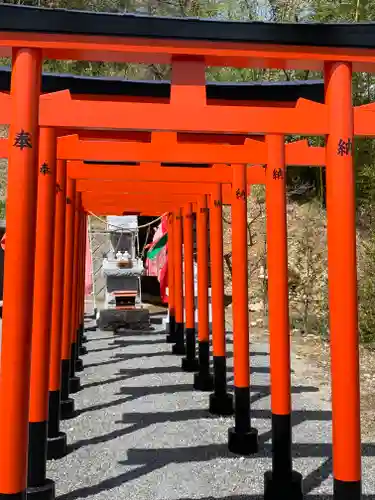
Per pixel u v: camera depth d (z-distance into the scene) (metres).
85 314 14.07
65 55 2.73
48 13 2.61
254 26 2.72
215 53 2.74
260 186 15.61
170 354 9.19
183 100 2.84
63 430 5.12
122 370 7.90
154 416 5.59
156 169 5.66
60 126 2.79
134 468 4.18
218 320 5.74
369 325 9.26
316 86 4.27
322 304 11.54
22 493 2.56
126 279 12.45
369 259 10.12
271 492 3.55
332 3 13.44
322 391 6.59
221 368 5.73
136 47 2.69
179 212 9.49
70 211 5.95
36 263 3.71
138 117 2.83
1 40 2.61
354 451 2.72
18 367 2.57
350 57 2.79
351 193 2.79
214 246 5.72
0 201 16.23
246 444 4.50
